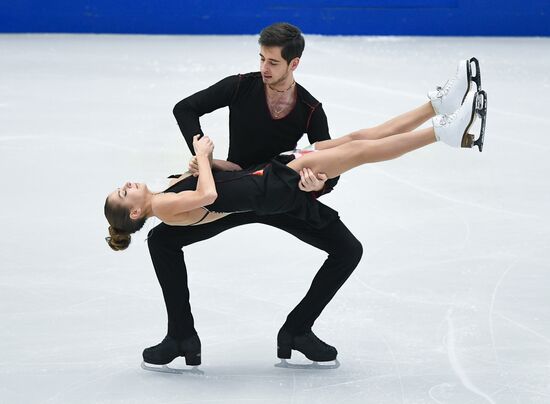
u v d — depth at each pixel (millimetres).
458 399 10180
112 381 10586
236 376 10766
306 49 32438
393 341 11758
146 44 33281
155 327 12117
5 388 10383
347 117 23172
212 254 14805
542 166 19547
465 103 9688
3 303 12781
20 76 27516
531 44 34406
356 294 13234
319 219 10258
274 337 11906
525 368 10961
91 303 12844
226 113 23422
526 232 15656
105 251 14766
